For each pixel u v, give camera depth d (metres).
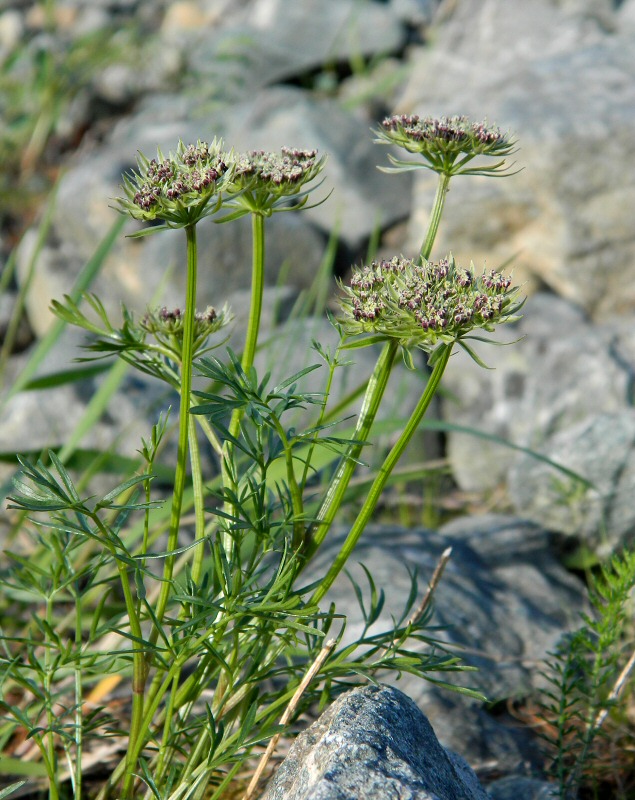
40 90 8.72
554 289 6.09
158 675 2.16
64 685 3.20
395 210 6.68
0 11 10.66
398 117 2.09
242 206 2.07
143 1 10.56
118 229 4.14
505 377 5.38
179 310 2.21
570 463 4.50
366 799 1.75
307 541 2.08
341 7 8.85
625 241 5.89
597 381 5.18
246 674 2.11
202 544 2.10
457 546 4.14
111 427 4.64
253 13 9.27
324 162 2.03
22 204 7.93
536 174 5.84
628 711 3.13
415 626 2.19
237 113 7.71
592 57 6.48
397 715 2.01
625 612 2.76
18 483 1.85
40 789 2.79
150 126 8.11
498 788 2.65
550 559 4.27
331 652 2.11
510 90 6.32
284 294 5.80
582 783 2.76
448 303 1.75
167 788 2.06
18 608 3.68
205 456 4.44
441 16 8.73
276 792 1.94
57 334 4.04
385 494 4.92
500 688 3.32
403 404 5.11
